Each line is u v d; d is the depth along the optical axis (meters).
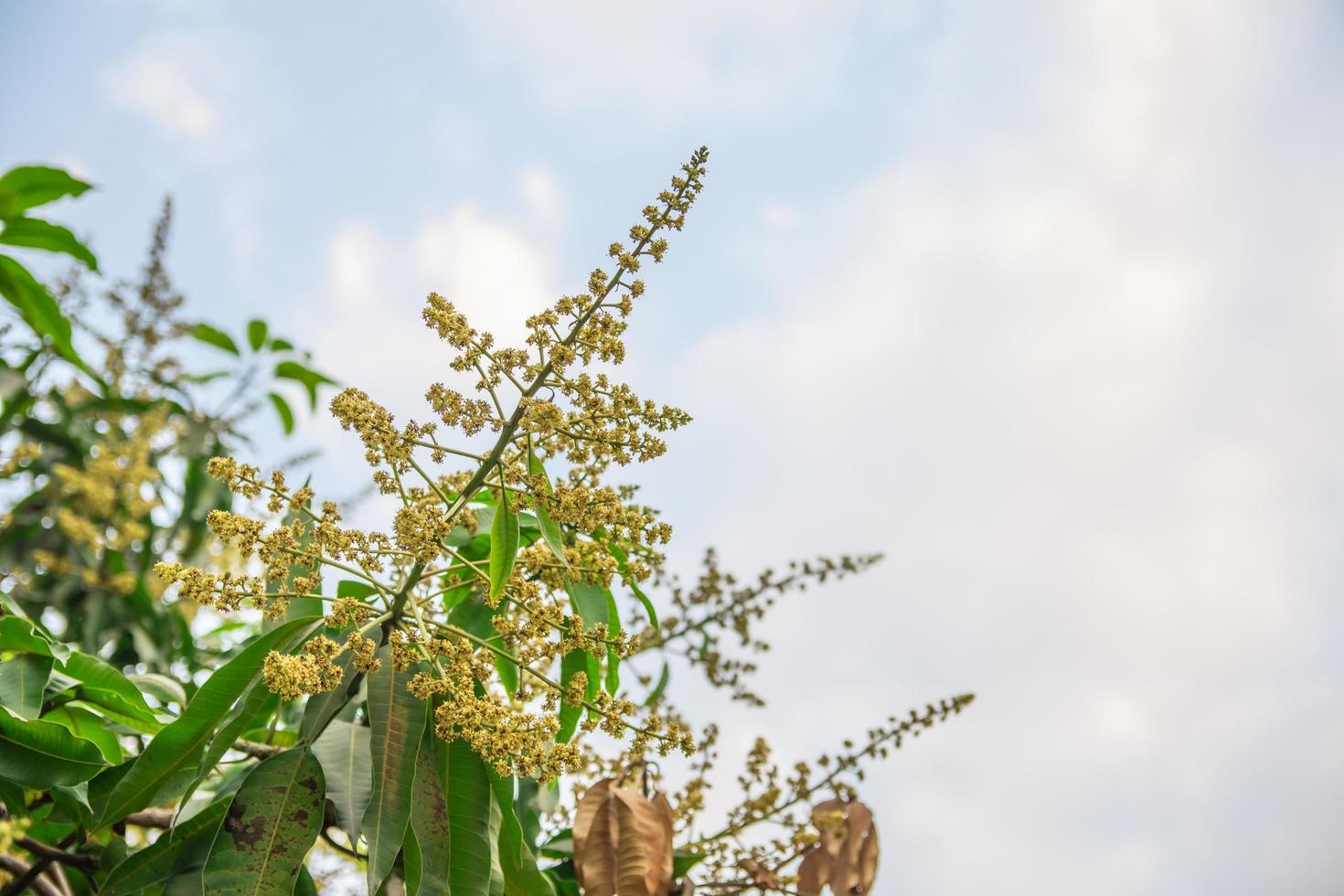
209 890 1.33
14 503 2.15
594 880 1.48
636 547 1.49
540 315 1.36
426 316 1.36
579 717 1.53
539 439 1.38
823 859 1.60
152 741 1.40
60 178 1.85
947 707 1.64
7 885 1.51
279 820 1.36
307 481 1.38
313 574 1.38
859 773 1.64
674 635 1.78
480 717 1.35
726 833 1.62
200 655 2.11
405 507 1.35
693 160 1.38
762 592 1.79
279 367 2.44
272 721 1.67
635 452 1.37
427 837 1.38
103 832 1.51
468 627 1.55
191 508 2.21
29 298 1.92
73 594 2.08
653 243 1.37
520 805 1.65
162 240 2.36
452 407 1.36
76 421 2.21
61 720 1.56
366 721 1.43
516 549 1.38
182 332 2.37
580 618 1.39
